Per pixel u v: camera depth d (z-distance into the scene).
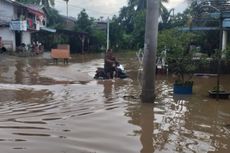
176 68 13.22
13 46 33.44
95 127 7.40
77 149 6.00
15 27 31.98
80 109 9.08
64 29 45.81
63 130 7.11
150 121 8.07
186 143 6.54
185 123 8.00
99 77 16.09
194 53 13.38
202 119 8.43
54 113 8.56
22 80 14.66
